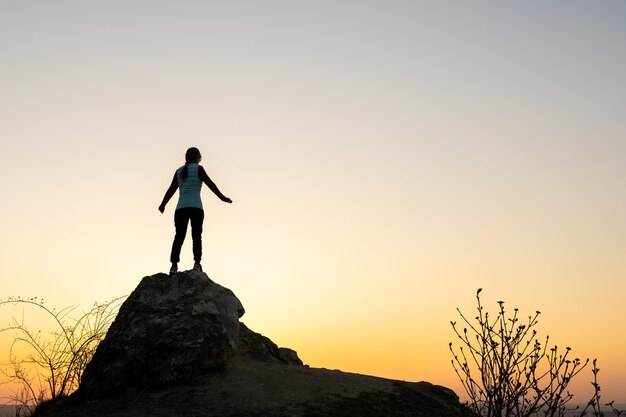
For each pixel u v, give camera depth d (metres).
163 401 9.77
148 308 11.63
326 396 9.83
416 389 11.09
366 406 9.71
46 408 11.34
